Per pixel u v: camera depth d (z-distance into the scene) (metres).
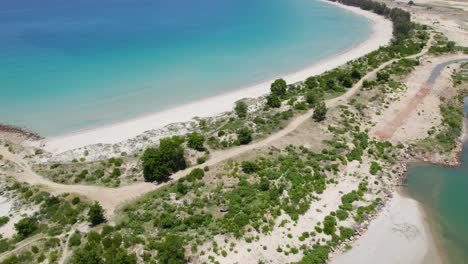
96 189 66.75
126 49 150.88
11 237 57.09
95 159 78.56
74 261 49.25
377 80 109.12
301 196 61.34
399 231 58.19
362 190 65.31
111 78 121.88
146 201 62.03
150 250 50.88
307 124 85.19
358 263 52.38
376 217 60.62
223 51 151.00
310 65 134.88
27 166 76.81
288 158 71.25
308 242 54.16
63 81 118.44
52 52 145.50
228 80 122.06
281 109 93.44
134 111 101.50
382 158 75.44
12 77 120.19
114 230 55.34
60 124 94.50
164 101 107.31
